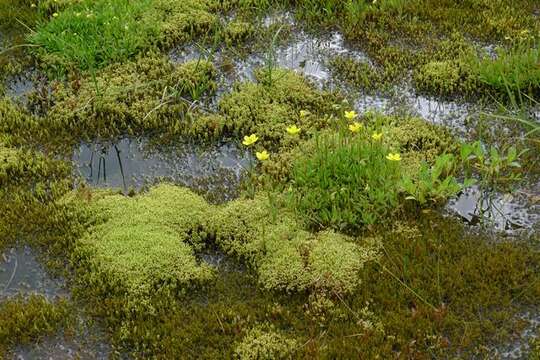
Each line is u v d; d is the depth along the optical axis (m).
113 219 2.72
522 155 2.86
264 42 3.26
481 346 2.48
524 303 2.56
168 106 3.02
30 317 2.56
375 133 2.76
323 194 2.73
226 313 2.55
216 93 3.07
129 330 2.53
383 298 2.56
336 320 2.54
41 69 3.16
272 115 2.98
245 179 2.83
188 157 2.91
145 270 2.62
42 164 2.86
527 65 3.06
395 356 2.47
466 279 2.60
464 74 3.11
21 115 2.99
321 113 3.00
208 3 3.39
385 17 3.31
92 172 2.87
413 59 3.17
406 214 2.73
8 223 2.73
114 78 3.10
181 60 3.19
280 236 2.68
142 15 3.29
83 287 2.61
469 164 2.85
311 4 3.38
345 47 3.25
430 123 2.96
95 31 3.21
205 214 2.74
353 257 2.64
